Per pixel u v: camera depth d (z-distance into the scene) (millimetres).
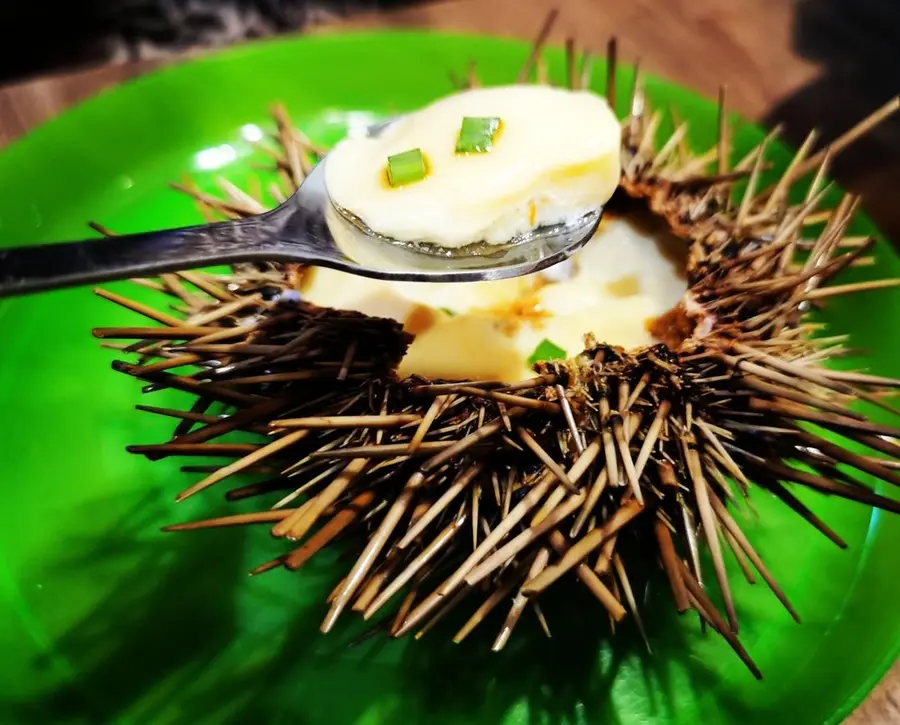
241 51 176
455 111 119
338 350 111
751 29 225
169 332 108
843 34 223
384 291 130
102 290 115
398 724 110
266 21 261
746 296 118
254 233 105
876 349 145
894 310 147
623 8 229
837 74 212
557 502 99
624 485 102
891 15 229
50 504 128
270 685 112
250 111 175
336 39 180
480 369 123
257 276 123
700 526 113
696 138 170
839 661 112
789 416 105
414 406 107
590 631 118
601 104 120
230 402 108
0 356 141
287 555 99
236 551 124
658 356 110
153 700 109
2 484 129
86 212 161
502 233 114
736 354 110
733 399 110
